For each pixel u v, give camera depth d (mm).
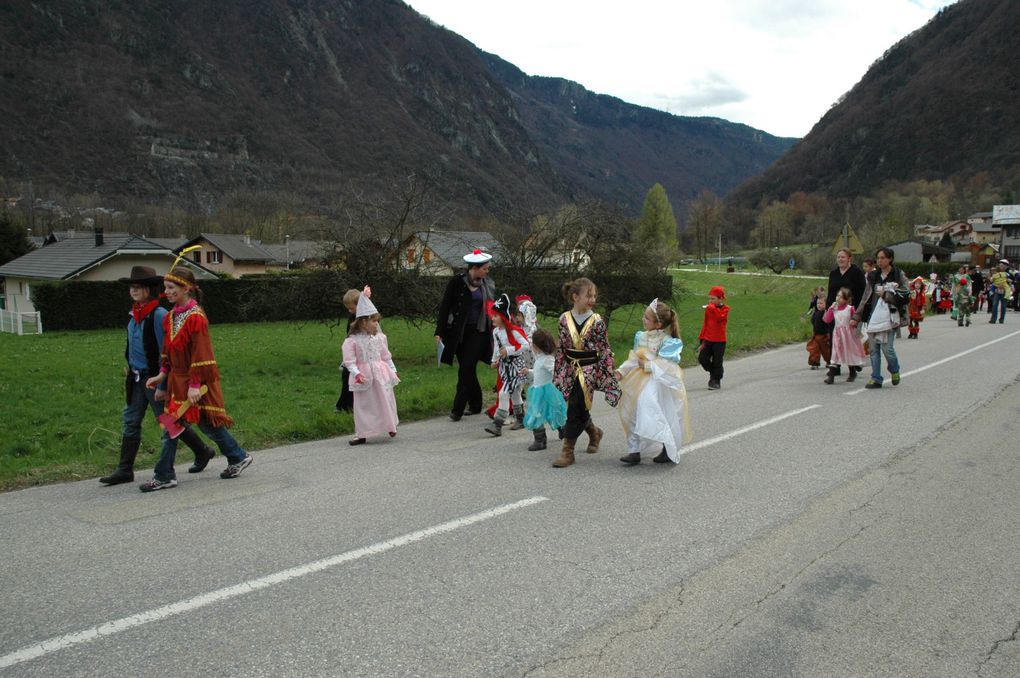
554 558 4879
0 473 7129
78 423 11352
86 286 38719
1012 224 92812
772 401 10898
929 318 30109
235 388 15594
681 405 7320
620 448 8109
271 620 4012
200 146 161750
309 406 12930
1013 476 6809
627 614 4117
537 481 6715
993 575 4676
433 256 20578
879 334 11781
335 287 19500
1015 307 34250
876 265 11961
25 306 52500
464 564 4773
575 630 3934
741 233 158625
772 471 7020
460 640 3814
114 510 5945
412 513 5770
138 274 6633
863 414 9734
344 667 3549
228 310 41062
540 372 7730
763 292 61750
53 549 5055
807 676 3547
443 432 9250
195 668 3533
